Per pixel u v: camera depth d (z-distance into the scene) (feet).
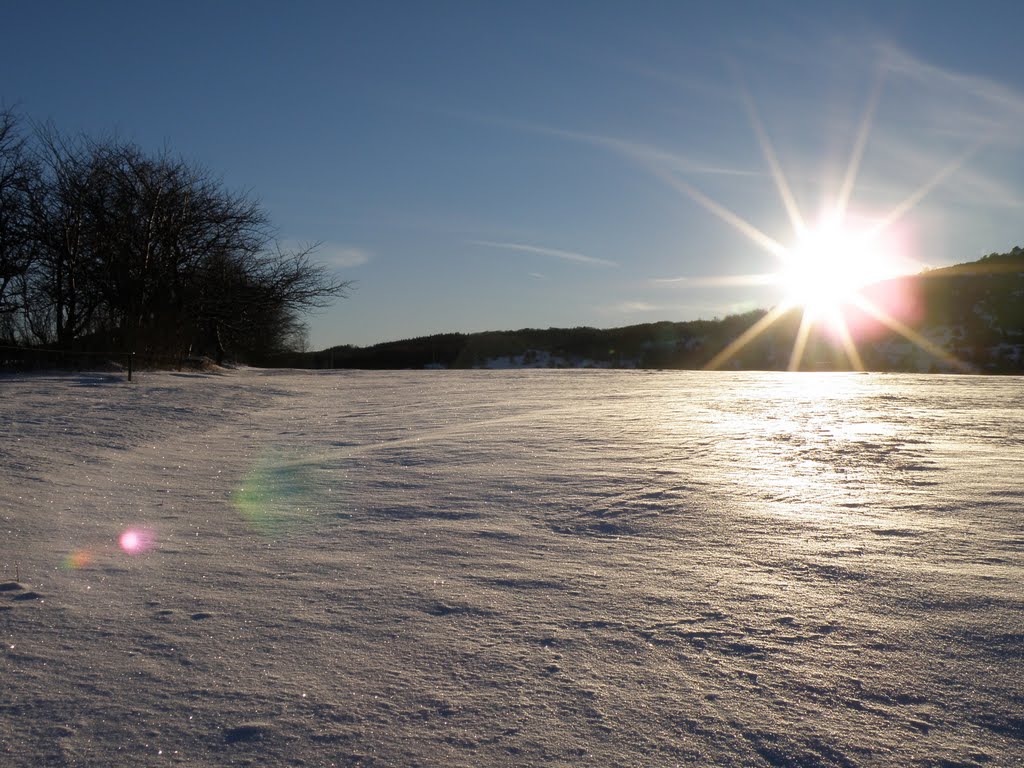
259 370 109.19
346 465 33.35
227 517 23.54
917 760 9.31
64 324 91.81
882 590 15.44
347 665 12.04
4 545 19.27
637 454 34.17
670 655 12.39
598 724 10.18
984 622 13.57
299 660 12.23
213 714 10.42
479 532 21.07
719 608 14.57
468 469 31.27
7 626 13.60
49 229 88.89
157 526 22.21
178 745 9.61
